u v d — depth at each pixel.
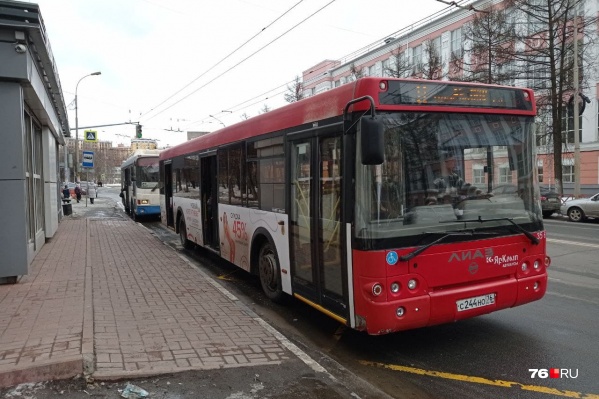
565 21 22.83
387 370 4.66
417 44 39.19
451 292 4.59
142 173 21.14
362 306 4.47
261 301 7.32
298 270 5.96
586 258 10.28
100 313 5.79
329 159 5.11
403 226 4.46
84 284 7.06
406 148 4.54
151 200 21.14
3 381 3.79
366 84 4.46
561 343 5.25
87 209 30.08
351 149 4.59
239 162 7.99
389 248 4.38
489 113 4.98
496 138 5.03
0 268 6.98
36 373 3.88
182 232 12.55
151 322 5.50
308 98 5.64
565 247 11.83
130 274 8.32
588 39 27.42
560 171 24.09
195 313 5.95
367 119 4.12
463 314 4.66
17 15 6.76
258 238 7.30
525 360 4.80
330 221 5.09
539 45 25.73
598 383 4.26
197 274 8.41
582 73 24.61
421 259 4.48
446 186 4.71
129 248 11.58
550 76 24.39
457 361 4.82
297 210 5.95
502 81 24.66
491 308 4.82
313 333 5.82
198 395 3.76
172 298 6.69
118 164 105.69
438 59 30.06
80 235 13.85
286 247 6.25
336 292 5.00
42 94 9.27
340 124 4.85
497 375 4.46
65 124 17.48
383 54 43.34
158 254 10.65
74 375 3.96
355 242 4.52
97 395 3.66
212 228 10.21
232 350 4.71
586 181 29.75
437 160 4.68
